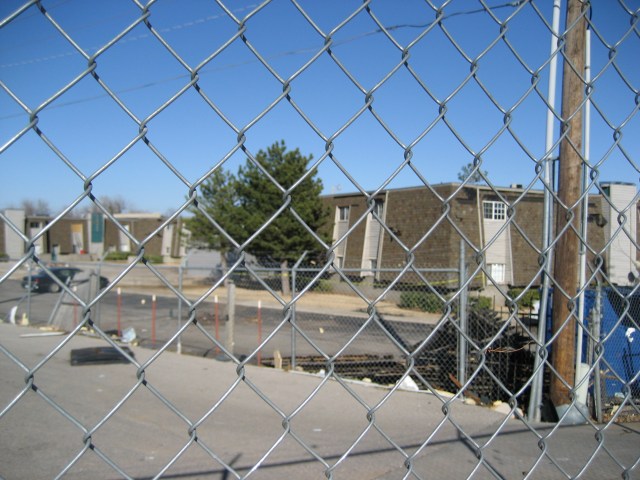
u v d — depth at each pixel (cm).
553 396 622
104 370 796
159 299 2305
